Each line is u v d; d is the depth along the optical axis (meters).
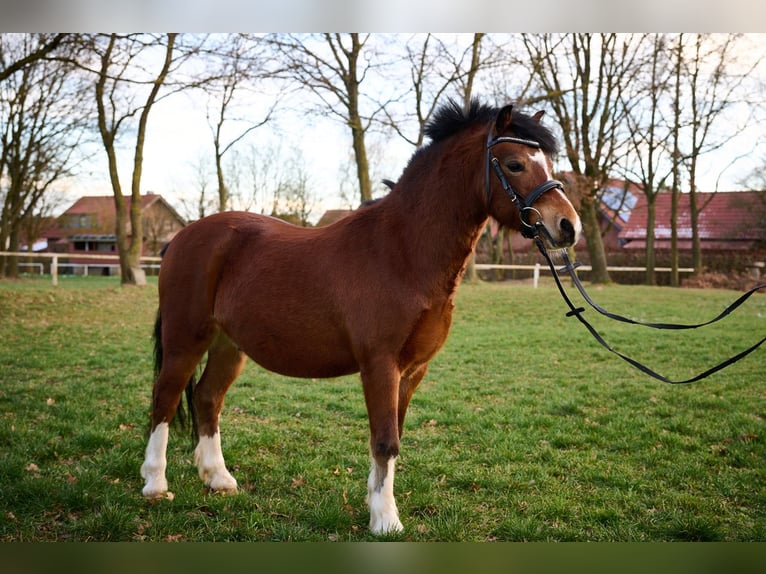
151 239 48.38
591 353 9.62
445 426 5.77
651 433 5.43
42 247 55.28
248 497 3.95
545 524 3.70
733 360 3.28
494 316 14.11
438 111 3.82
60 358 8.37
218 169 23.95
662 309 15.29
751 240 34.47
